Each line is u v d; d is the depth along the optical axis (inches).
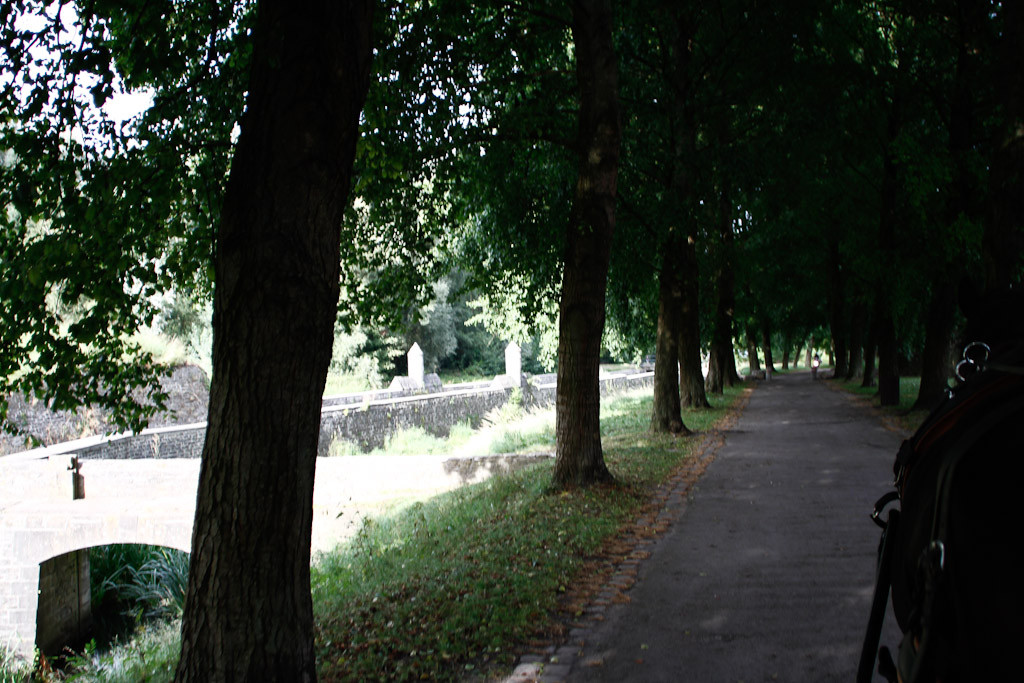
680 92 804.6
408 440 1167.0
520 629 255.4
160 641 498.6
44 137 252.5
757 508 443.2
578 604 286.5
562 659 234.2
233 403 180.4
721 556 345.1
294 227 179.2
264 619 180.5
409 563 372.5
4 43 234.7
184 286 343.6
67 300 283.9
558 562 333.4
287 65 179.8
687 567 331.0
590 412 498.3
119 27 284.7
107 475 803.4
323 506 701.9
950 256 732.0
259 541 180.4
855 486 499.8
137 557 847.1
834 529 386.6
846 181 1007.0
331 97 181.8
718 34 794.8
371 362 2087.8
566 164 570.3
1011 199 535.5
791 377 2345.0
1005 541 75.8
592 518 414.9
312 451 188.1
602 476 498.0
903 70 847.1
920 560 83.5
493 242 616.4
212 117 319.9
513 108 506.6
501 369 2672.2
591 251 487.2
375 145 387.9
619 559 349.4
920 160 709.3
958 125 781.3
